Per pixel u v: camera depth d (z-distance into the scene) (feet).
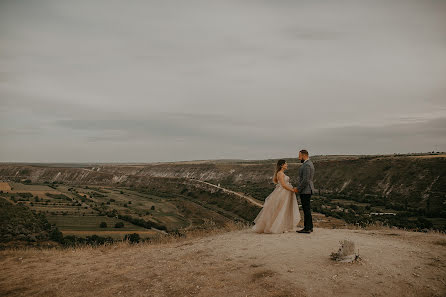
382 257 20.93
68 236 168.25
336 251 22.54
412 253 21.86
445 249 23.11
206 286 18.47
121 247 36.99
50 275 25.09
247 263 21.53
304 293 16.14
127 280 21.47
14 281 24.13
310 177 29.01
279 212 30.25
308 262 20.53
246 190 402.72
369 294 15.66
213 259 23.53
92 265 27.17
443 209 211.61
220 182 581.53
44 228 187.52
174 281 19.98
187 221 256.93
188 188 453.99
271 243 25.85
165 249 30.63
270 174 531.09
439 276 17.53
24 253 35.63
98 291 19.98
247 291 17.08
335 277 17.85
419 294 15.58
